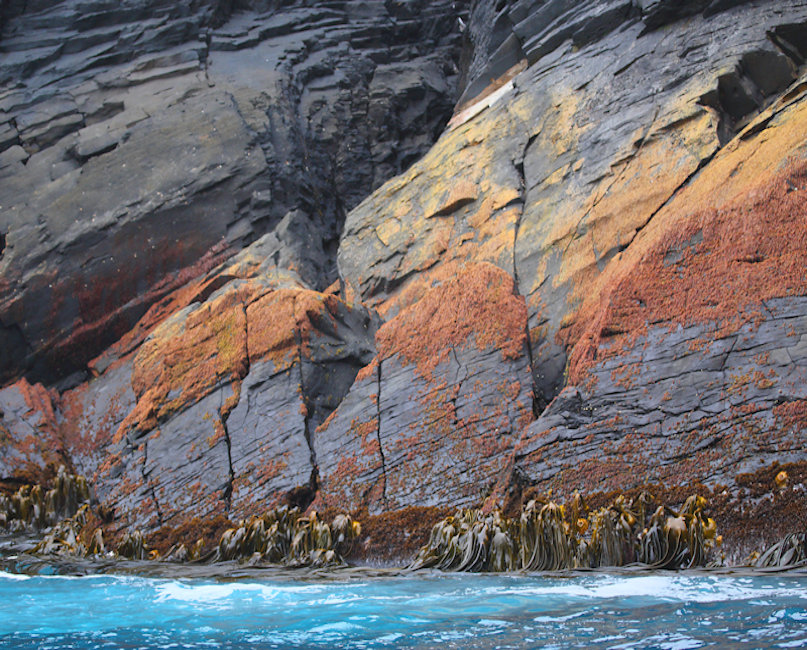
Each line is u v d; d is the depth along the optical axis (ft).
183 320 48.96
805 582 20.43
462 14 81.15
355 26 77.87
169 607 21.99
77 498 46.21
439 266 46.62
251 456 39.37
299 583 26.18
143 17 72.18
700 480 26.99
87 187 59.52
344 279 51.65
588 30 51.06
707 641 14.58
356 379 39.40
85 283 56.80
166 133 62.03
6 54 70.74
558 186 44.34
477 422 34.24
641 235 36.94
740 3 43.55
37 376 56.24
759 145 34.35
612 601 19.29
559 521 27.37
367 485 35.55
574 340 36.60
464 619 18.17
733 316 28.91
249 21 75.77
